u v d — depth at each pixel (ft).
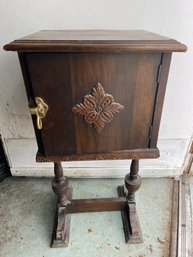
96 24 2.77
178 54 2.92
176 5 2.62
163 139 3.75
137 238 3.11
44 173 4.17
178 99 3.31
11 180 4.15
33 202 3.73
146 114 2.11
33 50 1.66
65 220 3.23
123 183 4.12
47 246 3.08
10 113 3.42
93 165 4.07
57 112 2.01
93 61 1.77
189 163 4.14
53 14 2.69
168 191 3.94
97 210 3.44
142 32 2.40
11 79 3.09
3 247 3.07
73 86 1.88
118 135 2.21
